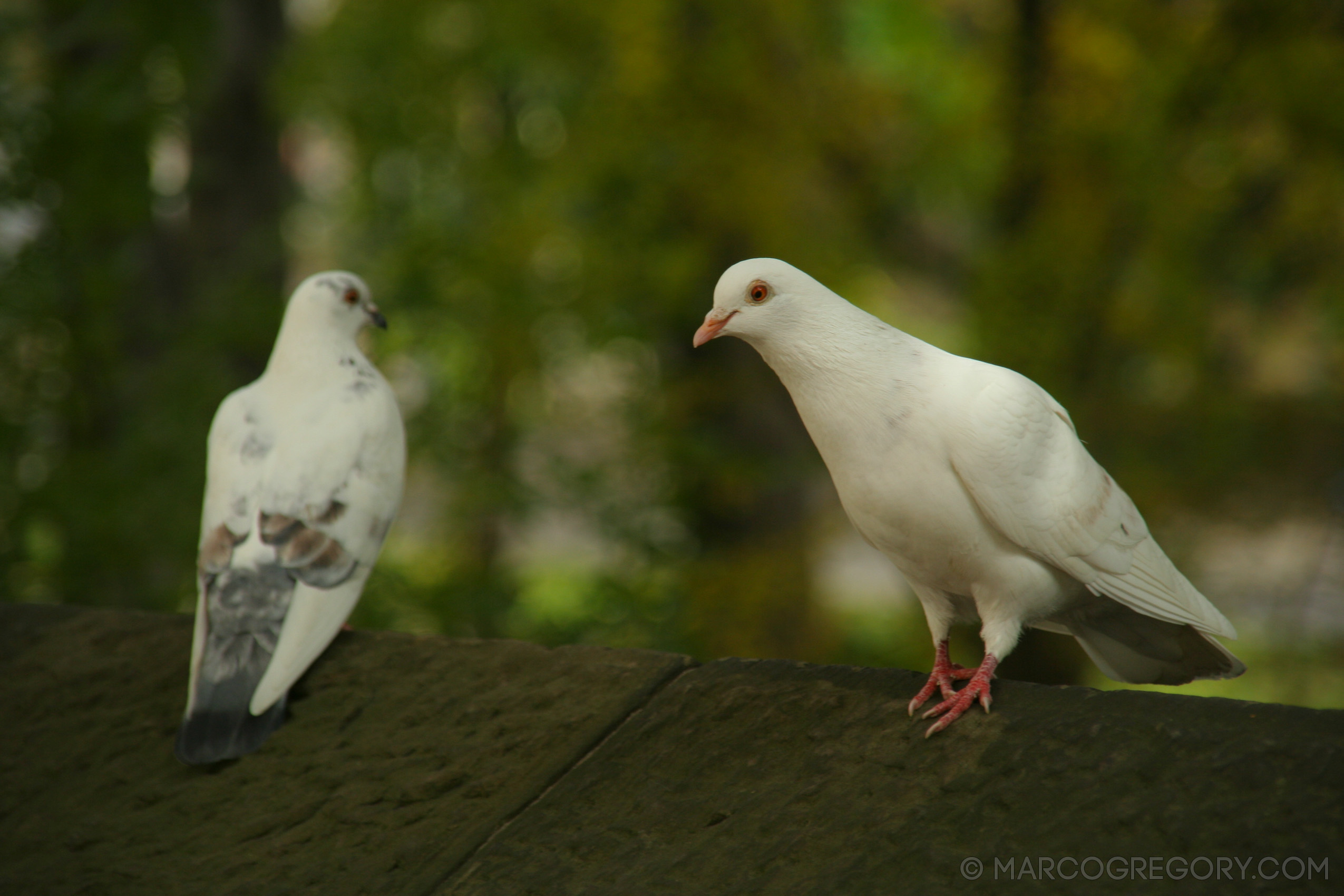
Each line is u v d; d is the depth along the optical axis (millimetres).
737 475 13109
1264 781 3111
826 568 14445
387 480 5609
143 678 5207
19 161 11320
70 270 11547
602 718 4234
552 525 14375
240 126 15102
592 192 13562
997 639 4012
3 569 11555
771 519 14203
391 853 3893
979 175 13977
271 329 12602
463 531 13906
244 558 5094
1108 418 12461
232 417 5641
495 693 4578
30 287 11375
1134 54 12547
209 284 13227
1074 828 3182
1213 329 12859
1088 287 12430
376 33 14023
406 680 4801
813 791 3611
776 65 13523
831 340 4016
